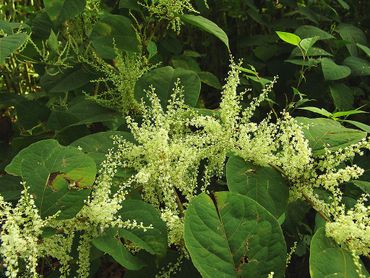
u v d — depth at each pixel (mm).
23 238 409
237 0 1103
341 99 915
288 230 667
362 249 439
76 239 488
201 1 1005
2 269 524
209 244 423
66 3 752
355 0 1223
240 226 438
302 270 723
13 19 967
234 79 548
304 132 543
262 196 493
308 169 503
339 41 1019
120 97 752
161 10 805
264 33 1199
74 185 441
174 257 499
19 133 876
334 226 440
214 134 541
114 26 793
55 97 931
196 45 1171
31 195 419
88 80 826
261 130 528
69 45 829
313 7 1149
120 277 747
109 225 457
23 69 1022
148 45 808
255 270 425
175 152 518
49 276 513
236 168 508
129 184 484
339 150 496
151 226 444
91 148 570
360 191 705
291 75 1008
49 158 460
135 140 583
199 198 442
